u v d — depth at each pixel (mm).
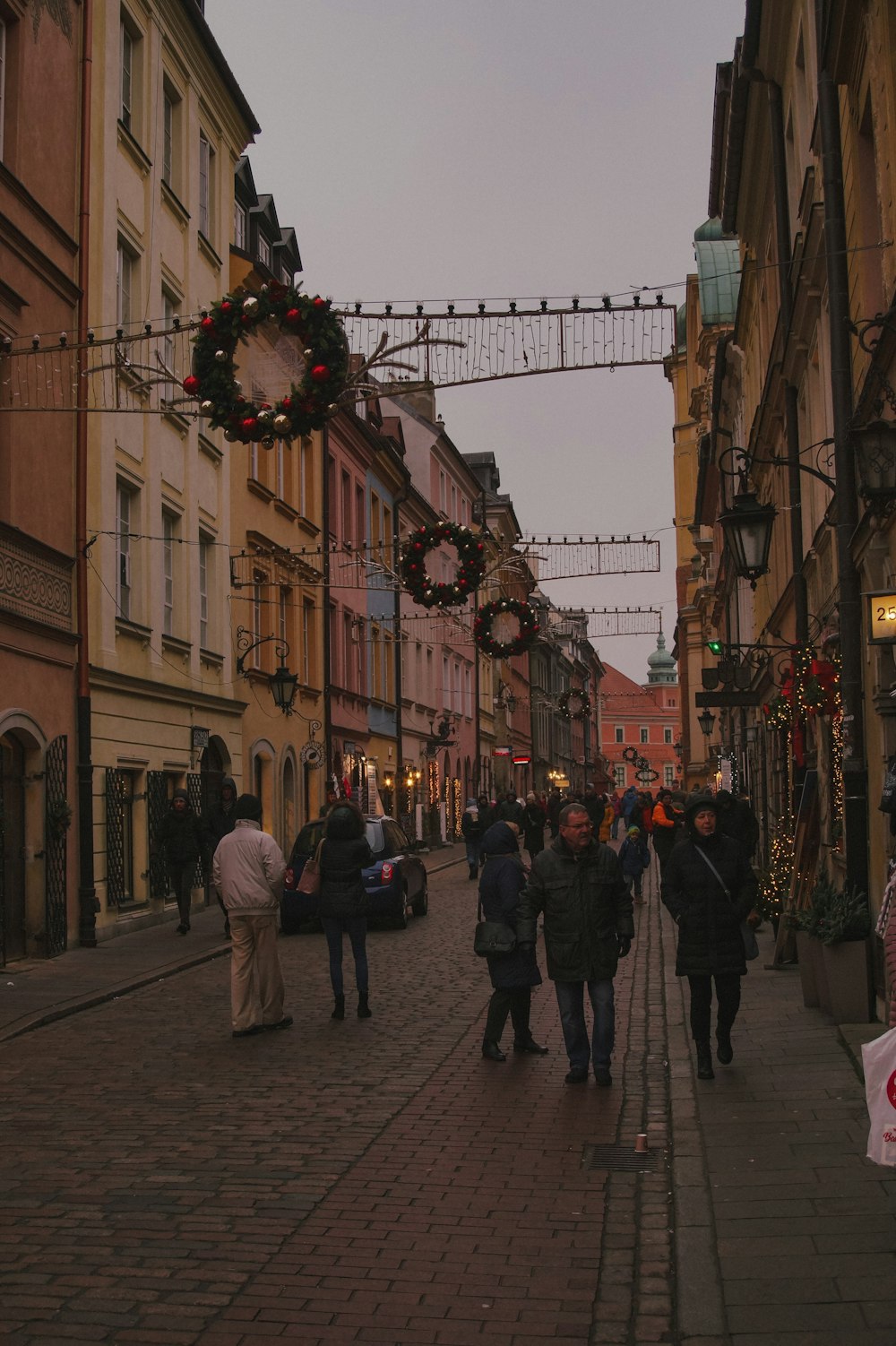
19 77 16812
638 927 20391
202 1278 5383
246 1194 6535
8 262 16188
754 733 27812
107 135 19688
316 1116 8172
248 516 27766
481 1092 8820
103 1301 5133
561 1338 4785
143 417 21203
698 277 29969
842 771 11086
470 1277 5395
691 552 58125
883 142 10641
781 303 17766
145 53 21656
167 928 20281
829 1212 5934
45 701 16984
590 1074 9406
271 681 26109
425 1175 6855
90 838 18062
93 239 19109
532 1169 6949
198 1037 11023
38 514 17031
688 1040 10453
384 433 45719
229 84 25703
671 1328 4828
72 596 18016
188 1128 7863
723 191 25016
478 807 36562
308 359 9953
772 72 18672
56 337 17562
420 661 48031
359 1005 11922
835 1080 8625
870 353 10484
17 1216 6188
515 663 73625
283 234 32844
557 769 91688
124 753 19828
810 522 17484
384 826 20703
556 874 9289
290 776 30547
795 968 14023
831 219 11625
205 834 19516
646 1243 5750
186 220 23672
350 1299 5164
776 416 20922
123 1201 6418
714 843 9164
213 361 10086
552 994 13484
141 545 20969
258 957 11219
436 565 51281
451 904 24438
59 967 15469
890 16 10148
